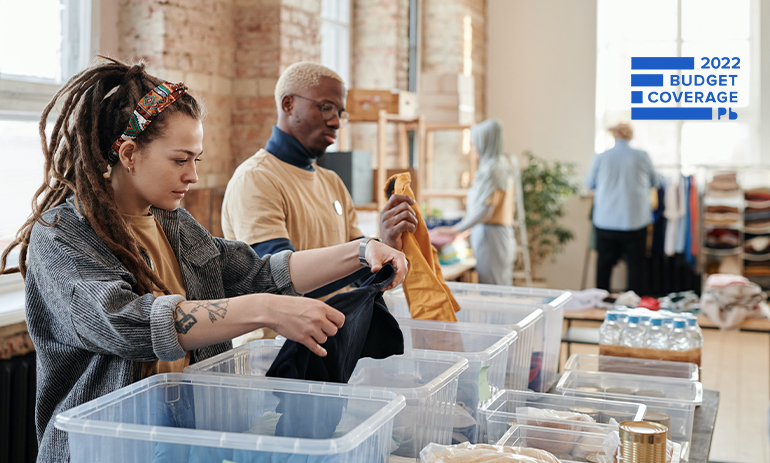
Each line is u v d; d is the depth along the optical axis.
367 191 4.11
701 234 6.69
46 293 1.20
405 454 1.20
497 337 1.64
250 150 4.07
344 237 2.44
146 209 1.40
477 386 1.45
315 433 1.17
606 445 1.25
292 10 4.10
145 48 3.48
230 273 1.59
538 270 7.30
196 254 1.49
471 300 2.01
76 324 1.16
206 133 3.83
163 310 1.12
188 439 0.97
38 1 2.96
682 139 7.25
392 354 1.43
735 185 6.57
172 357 1.13
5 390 2.41
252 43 4.02
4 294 2.71
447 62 6.71
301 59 4.23
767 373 5.19
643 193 6.16
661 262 6.78
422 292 1.77
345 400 1.16
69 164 1.32
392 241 1.79
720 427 4.11
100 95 1.29
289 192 2.22
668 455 1.29
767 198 6.54
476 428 1.45
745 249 6.60
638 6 7.27
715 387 4.87
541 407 1.55
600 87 7.42
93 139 1.26
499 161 4.93
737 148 7.10
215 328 1.15
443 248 4.93
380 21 6.18
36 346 1.27
